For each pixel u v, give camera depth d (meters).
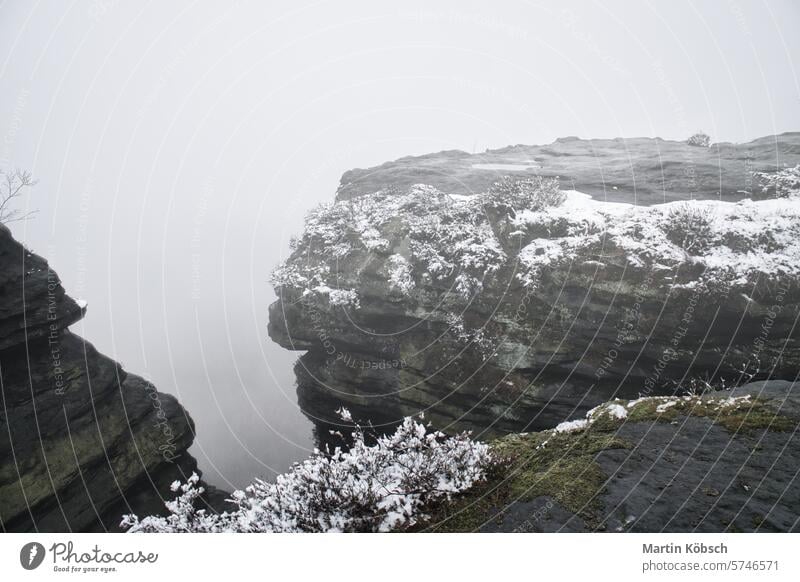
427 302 13.52
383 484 3.93
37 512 8.30
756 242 10.04
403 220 15.21
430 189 16.12
